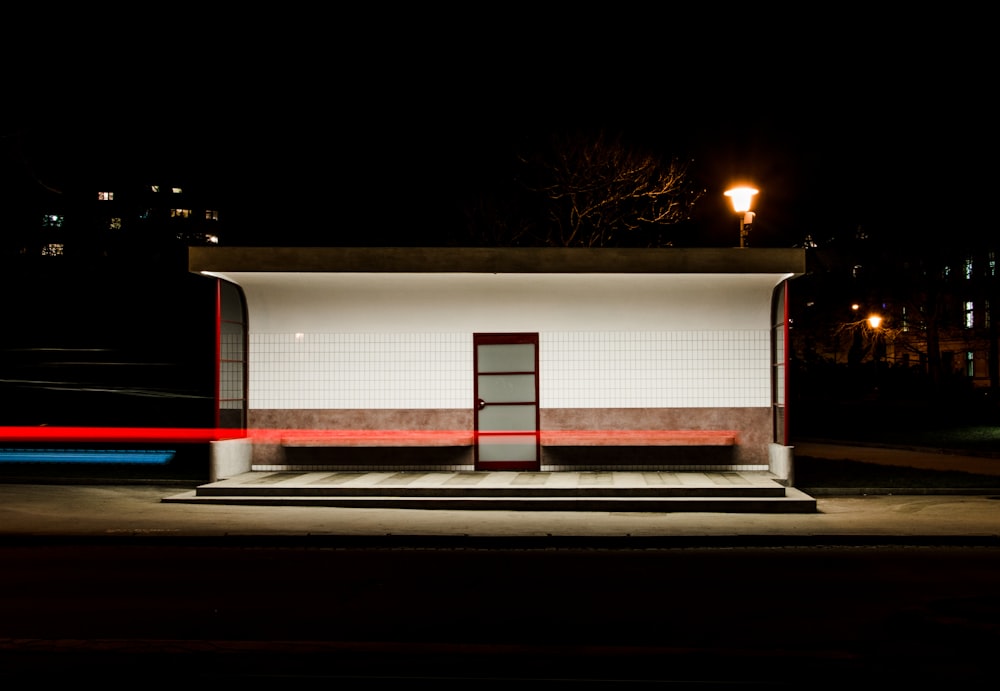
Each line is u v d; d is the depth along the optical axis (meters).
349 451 16.98
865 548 11.73
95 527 12.52
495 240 30.80
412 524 12.84
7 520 13.09
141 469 18.83
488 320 17.09
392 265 15.48
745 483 14.93
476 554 11.23
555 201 29.88
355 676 6.17
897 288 38.62
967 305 49.75
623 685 6.01
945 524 12.91
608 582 9.43
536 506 14.17
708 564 10.52
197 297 57.47
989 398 39.62
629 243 29.69
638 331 17.00
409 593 8.85
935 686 5.99
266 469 17.02
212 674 6.20
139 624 7.59
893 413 37.72
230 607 8.22
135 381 44.88
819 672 6.29
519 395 17.05
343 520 13.16
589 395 16.98
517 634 7.29
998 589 9.07
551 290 16.94
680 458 16.78
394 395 17.06
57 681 6.05
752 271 15.38
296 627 7.50
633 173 28.80
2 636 7.18
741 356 16.92
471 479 15.66
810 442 27.34
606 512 14.04
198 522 12.94
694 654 6.68
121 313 58.59
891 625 7.57
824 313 44.44
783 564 10.52
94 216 65.94
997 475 17.88
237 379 17.17
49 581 9.41
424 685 5.99
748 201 16.70
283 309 17.14
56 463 20.11
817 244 40.22
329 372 17.11
